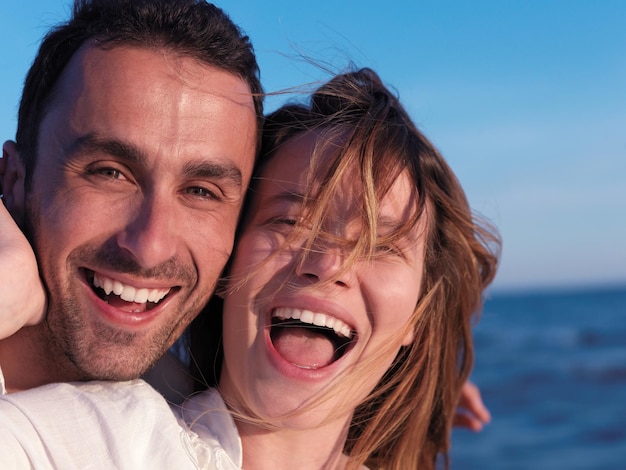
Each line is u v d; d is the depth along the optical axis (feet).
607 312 36.35
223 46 2.09
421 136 2.54
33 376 2.10
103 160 2.00
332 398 2.20
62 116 2.03
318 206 2.15
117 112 1.98
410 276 2.26
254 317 2.17
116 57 2.01
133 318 2.05
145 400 1.95
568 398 16.52
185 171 2.02
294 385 2.15
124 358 2.04
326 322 2.21
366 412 2.54
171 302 2.10
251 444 2.20
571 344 24.23
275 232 2.18
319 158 2.19
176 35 2.04
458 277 2.66
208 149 2.03
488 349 24.03
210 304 2.37
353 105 2.32
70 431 1.84
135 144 1.98
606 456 12.17
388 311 2.22
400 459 2.58
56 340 2.05
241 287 2.18
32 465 1.77
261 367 2.16
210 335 2.40
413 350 2.53
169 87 2.01
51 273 2.03
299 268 2.15
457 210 2.63
